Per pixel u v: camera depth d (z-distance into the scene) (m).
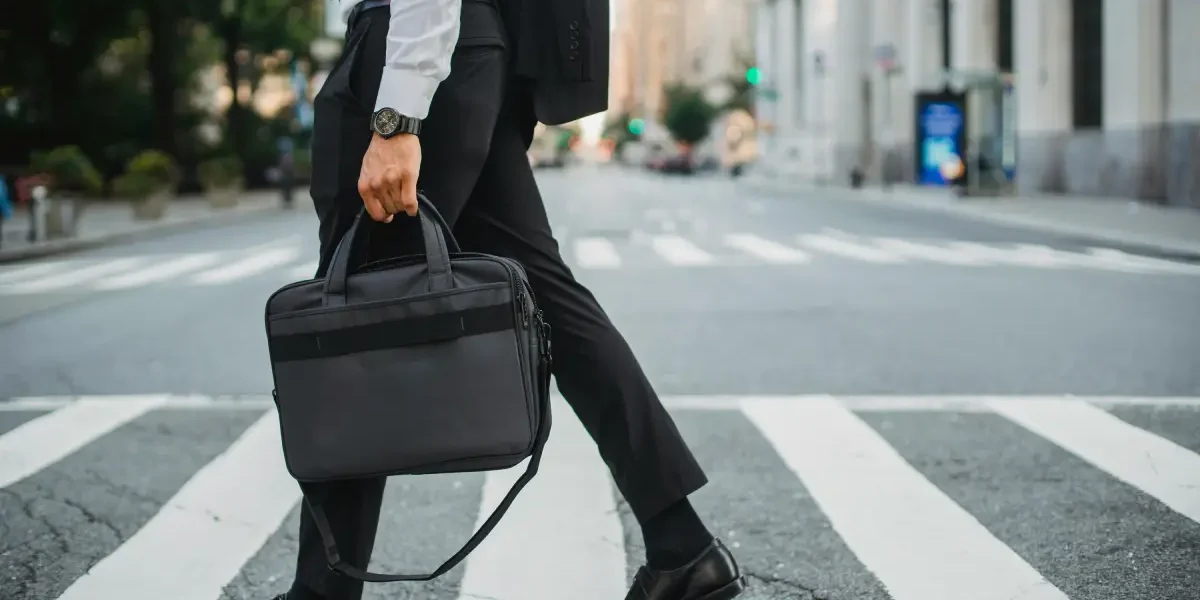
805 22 58.97
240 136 47.16
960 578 3.33
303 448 1.99
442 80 2.06
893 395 6.25
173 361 7.67
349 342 1.97
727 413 5.82
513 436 1.96
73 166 28.08
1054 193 30.47
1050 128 30.38
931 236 18.83
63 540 3.79
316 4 45.16
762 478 4.55
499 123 2.26
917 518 3.96
